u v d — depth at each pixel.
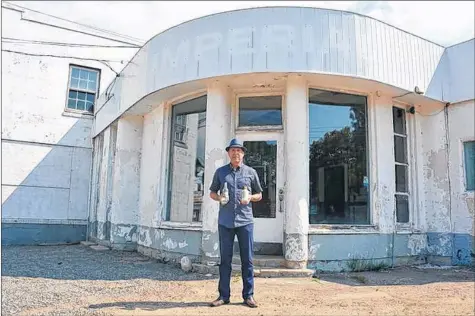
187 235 8.64
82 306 5.08
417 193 9.58
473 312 5.05
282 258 7.75
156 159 10.16
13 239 13.96
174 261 8.84
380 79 8.19
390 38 8.51
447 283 6.96
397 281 7.08
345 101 8.73
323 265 7.79
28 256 10.20
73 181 15.09
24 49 14.73
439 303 5.47
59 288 6.16
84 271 7.75
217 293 5.86
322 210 8.16
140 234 10.74
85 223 15.12
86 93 15.67
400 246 8.90
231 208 5.21
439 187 9.56
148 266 8.48
